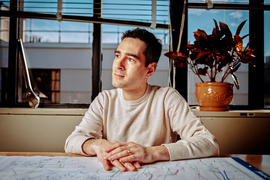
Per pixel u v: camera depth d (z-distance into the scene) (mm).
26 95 1237
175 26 1376
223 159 562
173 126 802
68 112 1168
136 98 802
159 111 800
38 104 1247
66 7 1320
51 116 1170
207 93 1129
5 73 1389
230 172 455
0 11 1273
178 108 787
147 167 496
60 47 15391
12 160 534
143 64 709
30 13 1291
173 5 1375
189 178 420
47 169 470
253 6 1331
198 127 716
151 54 722
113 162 505
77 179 413
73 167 490
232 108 1396
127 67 699
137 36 716
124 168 472
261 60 1392
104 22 1324
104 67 1454
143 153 530
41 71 15438
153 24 1334
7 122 1164
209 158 575
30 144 1167
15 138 1165
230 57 1063
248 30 1431
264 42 1404
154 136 781
